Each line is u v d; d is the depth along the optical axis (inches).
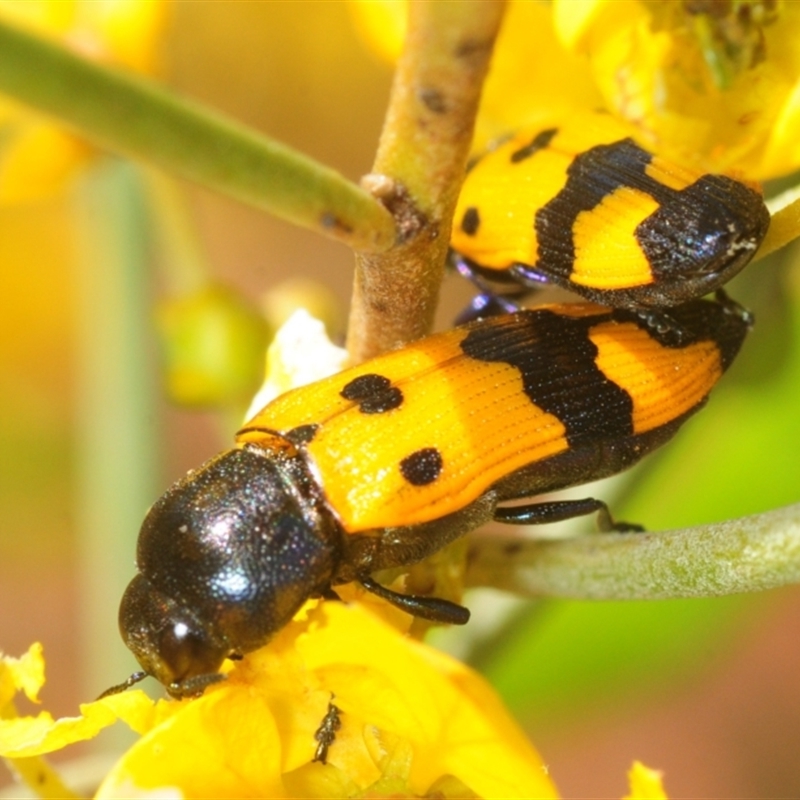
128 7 3.2
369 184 2.6
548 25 2.9
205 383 3.4
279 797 2.8
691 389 2.9
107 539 3.3
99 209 3.3
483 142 3.0
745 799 6.0
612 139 2.9
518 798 2.7
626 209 2.8
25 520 4.2
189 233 3.4
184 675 2.8
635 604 3.5
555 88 3.0
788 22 2.7
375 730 2.8
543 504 2.9
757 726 6.2
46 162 3.3
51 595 5.7
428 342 2.8
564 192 2.9
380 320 2.8
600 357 2.8
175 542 2.8
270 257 5.0
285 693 2.8
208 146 2.5
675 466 3.5
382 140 2.6
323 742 2.8
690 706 6.2
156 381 3.3
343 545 2.8
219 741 2.7
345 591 2.9
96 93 2.4
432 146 2.6
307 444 2.8
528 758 2.7
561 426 2.8
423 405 2.8
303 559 2.8
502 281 2.9
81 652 5.7
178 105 2.5
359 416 2.8
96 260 3.3
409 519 2.8
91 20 3.2
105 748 3.3
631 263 2.8
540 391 2.8
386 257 2.7
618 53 2.8
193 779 2.7
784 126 2.8
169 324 3.3
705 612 3.5
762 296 3.3
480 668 3.2
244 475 2.8
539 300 3.3
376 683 2.7
